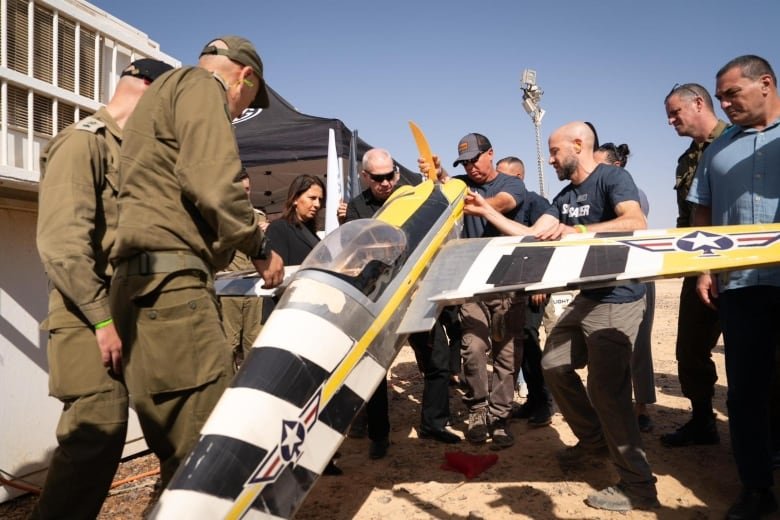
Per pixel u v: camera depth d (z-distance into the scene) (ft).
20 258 11.10
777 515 9.15
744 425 9.11
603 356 9.86
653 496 9.87
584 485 11.03
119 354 7.23
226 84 7.59
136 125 6.85
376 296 8.45
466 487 11.14
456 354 18.63
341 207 15.72
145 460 12.96
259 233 6.84
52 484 7.39
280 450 6.53
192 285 6.74
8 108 10.48
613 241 9.50
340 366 7.54
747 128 9.55
